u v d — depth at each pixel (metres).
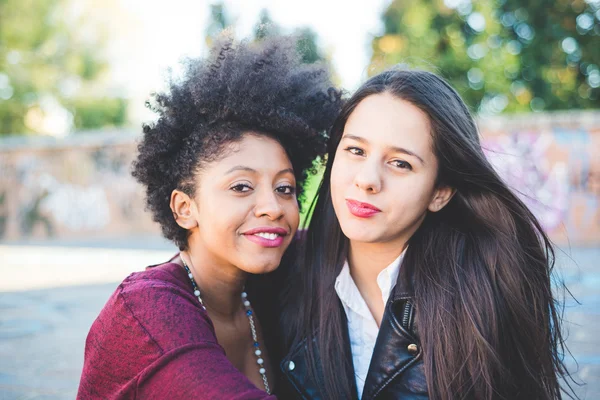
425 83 1.47
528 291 1.59
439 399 1.45
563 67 14.91
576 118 9.78
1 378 3.28
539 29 14.89
